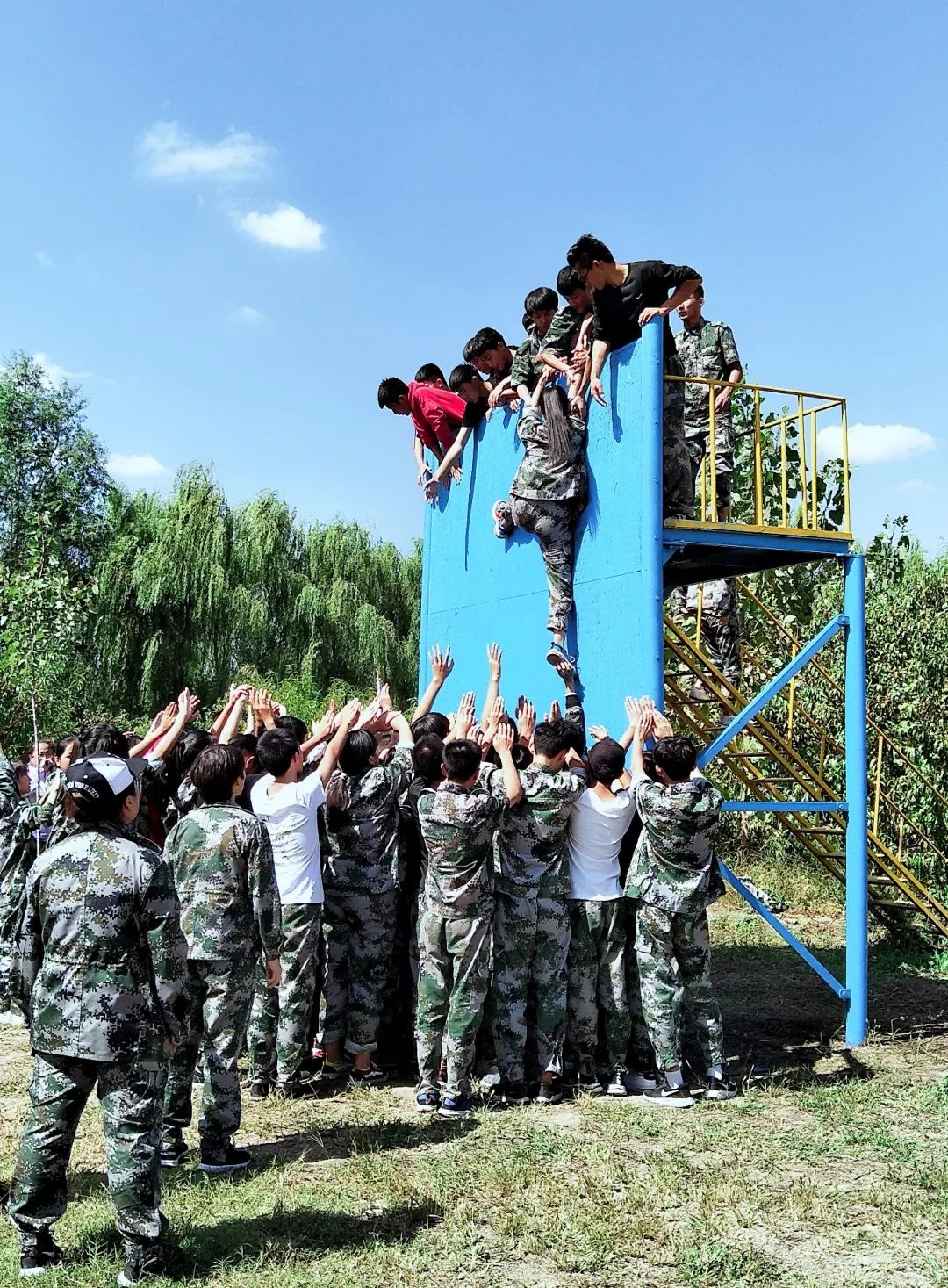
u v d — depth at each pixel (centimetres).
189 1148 568
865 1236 473
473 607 991
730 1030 847
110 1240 452
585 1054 680
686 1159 561
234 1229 466
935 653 1373
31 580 1778
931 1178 531
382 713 773
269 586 2645
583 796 677
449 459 1021
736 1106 649
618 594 762
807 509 813
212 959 521
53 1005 413
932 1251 461
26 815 604
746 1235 475
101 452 2961
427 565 1109
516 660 907
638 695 733
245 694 745
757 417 786
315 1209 486
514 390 913
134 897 418
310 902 655
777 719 1434
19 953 425
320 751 748
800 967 1060
